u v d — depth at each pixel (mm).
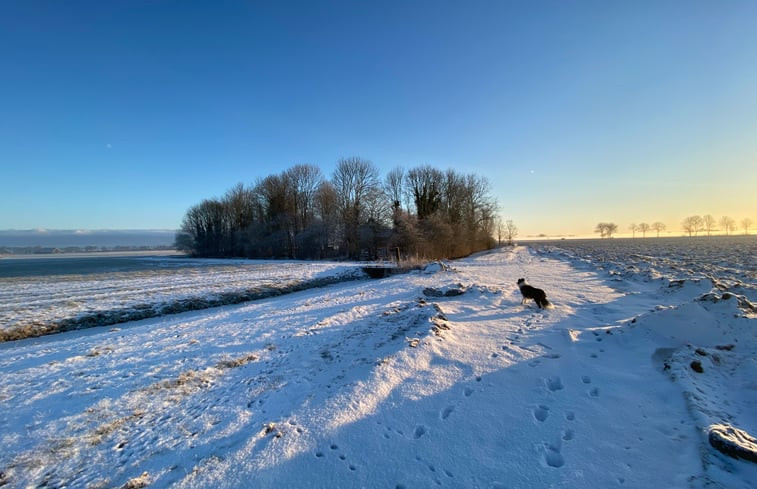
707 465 2996
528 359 5785
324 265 32312
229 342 7793
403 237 38250
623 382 4828
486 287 12547
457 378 5234
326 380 5426
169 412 4668
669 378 4648
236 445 3820
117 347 7699
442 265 21578
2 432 4199
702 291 9406
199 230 76688
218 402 4922
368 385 4973
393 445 3756
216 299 15094
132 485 3232
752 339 5367
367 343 7008
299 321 9531
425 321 7988
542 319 8469
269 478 3295
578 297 11234
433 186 52625
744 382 4477
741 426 3547
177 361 6609
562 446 3611
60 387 5504
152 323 11664
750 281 12625
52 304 13047
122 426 4328
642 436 3645
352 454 3627
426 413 4340
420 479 3262
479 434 3889
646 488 2953
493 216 61031
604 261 25516
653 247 57469
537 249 57125
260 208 59969
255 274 24250
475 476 3273
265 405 4770
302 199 57406
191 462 3576
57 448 3879
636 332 6281
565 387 4836
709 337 5625
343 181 50750
